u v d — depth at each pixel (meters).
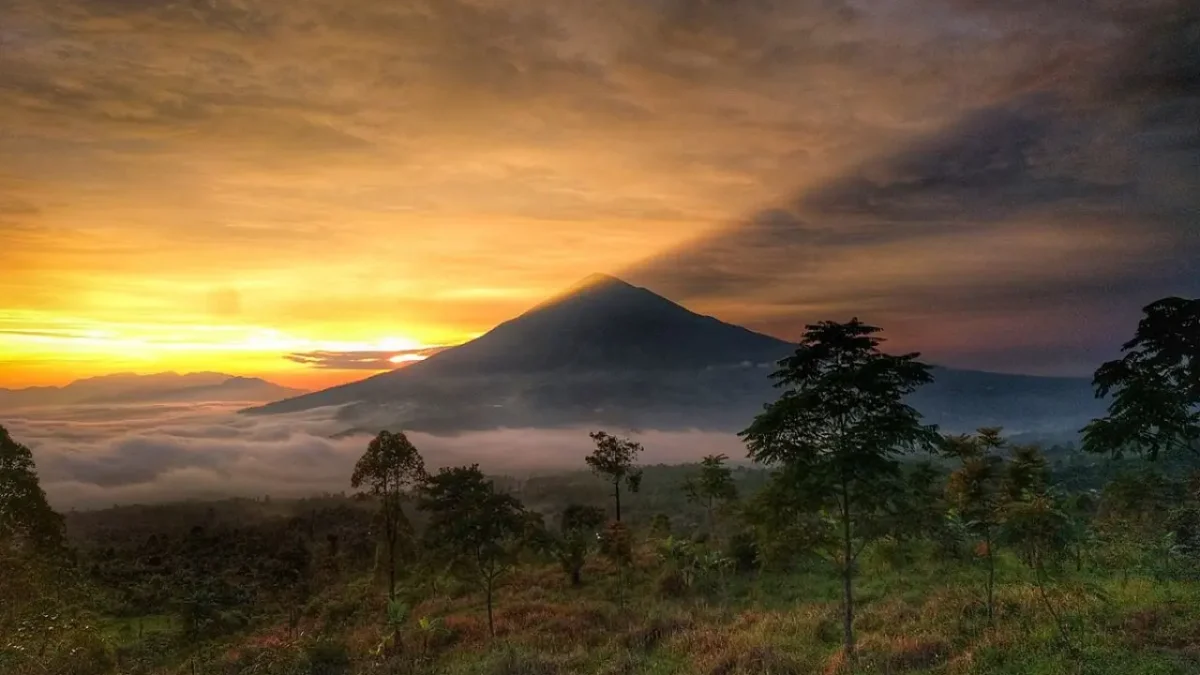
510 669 20.88
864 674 14.70
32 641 26.61
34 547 30.78
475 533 27.53
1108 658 12.95
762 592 28.89
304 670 26.23
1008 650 14.28
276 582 56.25
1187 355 17.31
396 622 27.72
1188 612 14.90
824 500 15.65
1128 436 17.95
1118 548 20.02
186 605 39.22
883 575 26.12
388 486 29.23
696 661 18.80
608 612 29.27
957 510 19.75
